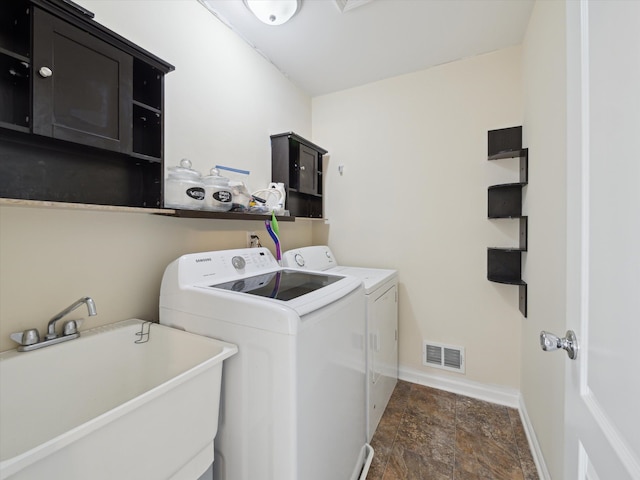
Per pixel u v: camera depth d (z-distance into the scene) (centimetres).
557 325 112
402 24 167
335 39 179
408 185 220
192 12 144
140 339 112
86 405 97
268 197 182
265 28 169
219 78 160
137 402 65
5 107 83
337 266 233
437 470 138
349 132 242
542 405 133
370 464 142
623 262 46
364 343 145
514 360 189
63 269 99
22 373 83
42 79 80
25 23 81
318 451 98
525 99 172
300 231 237
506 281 176
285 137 198
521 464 141
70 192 100
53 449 51
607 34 52
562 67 108
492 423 171
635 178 43
